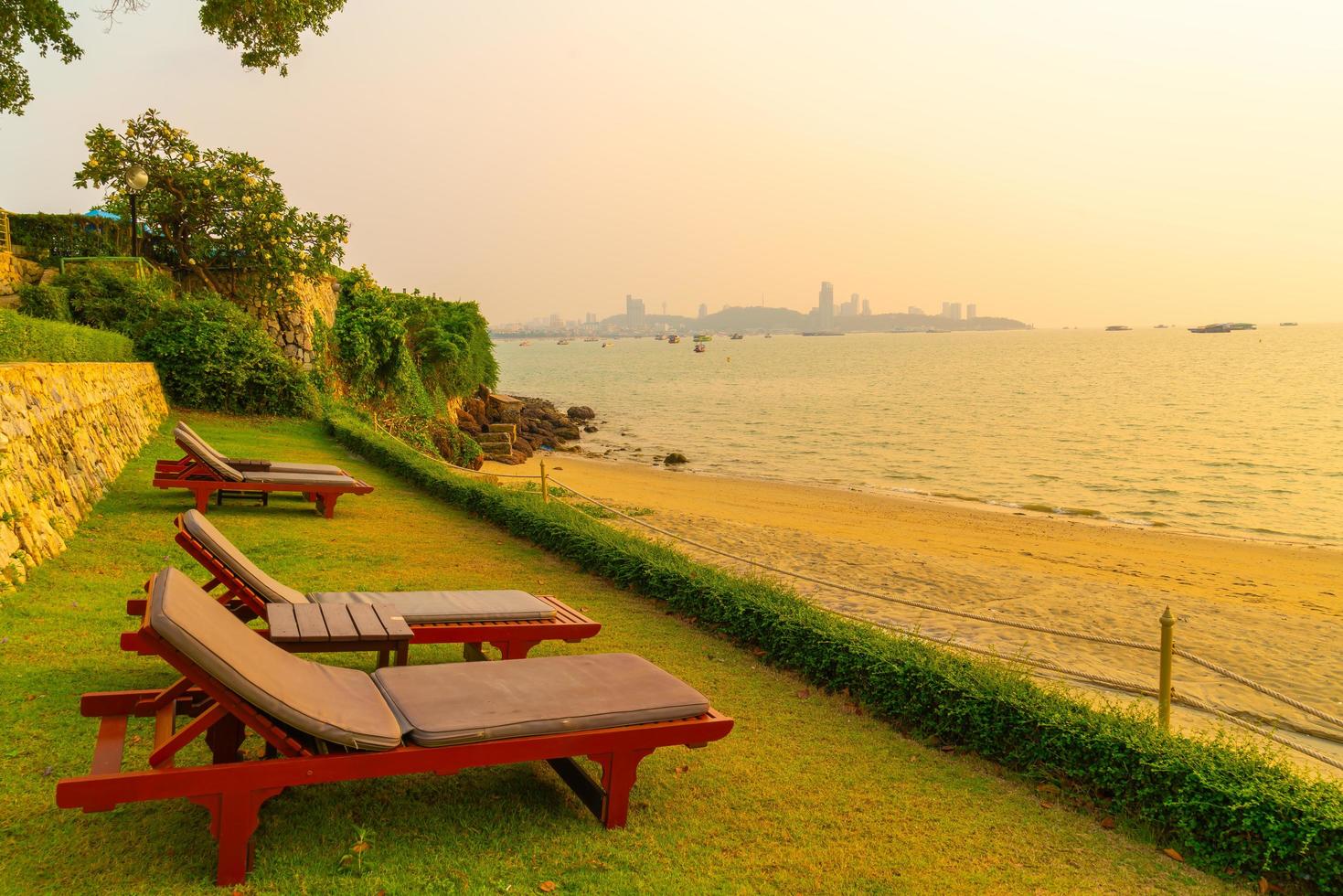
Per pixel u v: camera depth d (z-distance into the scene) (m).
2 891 3.45
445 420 36.16
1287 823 4.37
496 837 4.24
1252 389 80.94
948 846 4.56
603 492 27.78
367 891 3.67
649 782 5.05
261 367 23.59
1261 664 10.94
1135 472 35.72
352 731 3.76
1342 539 23.19
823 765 5.50
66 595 7.39
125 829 3.99
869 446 44.97
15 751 4.62
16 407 8.78
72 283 21.58
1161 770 4.84
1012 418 58.19
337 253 28.08
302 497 14.17
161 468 12.46
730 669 7.32
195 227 26.31
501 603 6.67
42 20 18.08
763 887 3.99
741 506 25.75
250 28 15.78
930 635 10.94
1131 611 13.38
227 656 3.60
